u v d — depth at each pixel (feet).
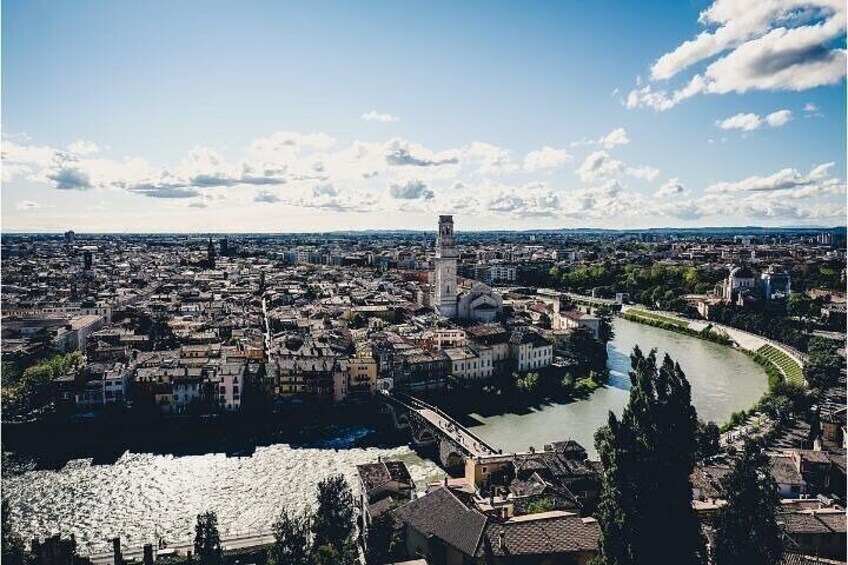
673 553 263.08
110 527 541.34
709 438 588.09
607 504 272.72
